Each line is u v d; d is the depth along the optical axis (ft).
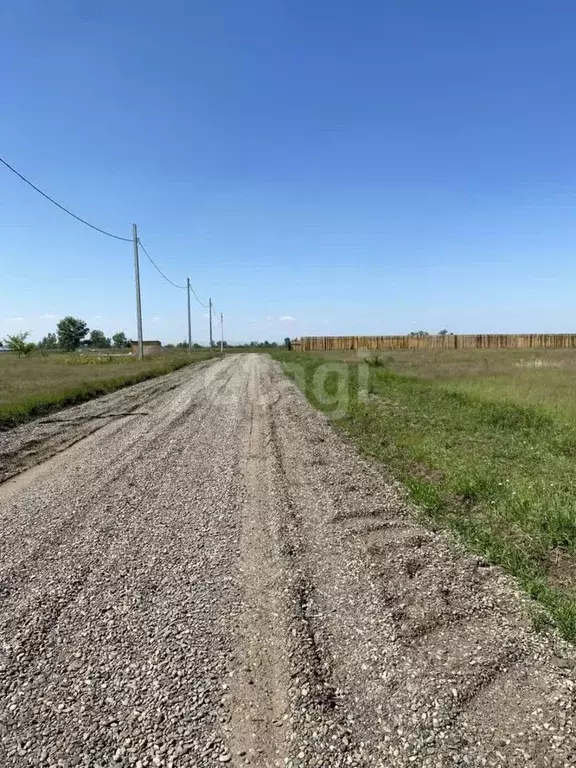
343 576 13.84
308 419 40.01
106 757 7.98
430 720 8.55
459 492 20.25
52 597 13.04
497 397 43.50
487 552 14.85
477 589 12.80
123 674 9.98
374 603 12.34
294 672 9.86
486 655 10.16
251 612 12.21
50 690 9.56
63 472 25.71
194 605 12.57
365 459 26.68
